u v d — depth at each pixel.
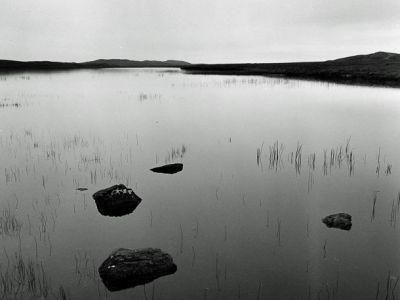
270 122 21.56
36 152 15.11
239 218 9.11
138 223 8.93
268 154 14.52
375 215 9.09
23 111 26.83
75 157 14.38
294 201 10.06
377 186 10.96
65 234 8.40
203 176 12.12
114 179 11.86
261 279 6.72
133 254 7.11
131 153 14.93
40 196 10.48
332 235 8.22
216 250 7.70
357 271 6.89
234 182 11.53
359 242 7.89
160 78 75.31
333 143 16.06
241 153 14.76
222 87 47.25
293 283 6.59
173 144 16.41
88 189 11.01
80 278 6.78
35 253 7.61
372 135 17.58
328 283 6.57
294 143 16.20
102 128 20.33
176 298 6.24
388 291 6.30
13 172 12.56
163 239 8.16
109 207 9.56
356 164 13.01
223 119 22.89
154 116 24.36
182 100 33.22
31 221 9.01
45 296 6.27
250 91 40.78
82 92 42.38
